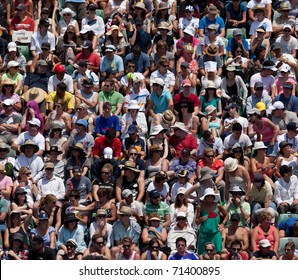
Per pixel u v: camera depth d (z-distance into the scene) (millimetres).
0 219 78000
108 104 83625
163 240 76250
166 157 81750
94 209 77875
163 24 90625
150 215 76500
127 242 74062
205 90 86438
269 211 76438
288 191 79688
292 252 74625
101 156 81562
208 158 80188
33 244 74312
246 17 94062
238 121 84125
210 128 84375
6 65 88812
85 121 82250
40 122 83875
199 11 94000
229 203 77688
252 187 79312
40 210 77562
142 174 79625
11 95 85688
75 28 91875
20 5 92250
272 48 90375
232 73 87438
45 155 82812
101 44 92125
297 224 76688
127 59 88875
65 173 80812
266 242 74688
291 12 94312
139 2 92625
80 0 93562
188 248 76062
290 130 83438
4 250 76188
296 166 81500
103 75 88812
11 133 84000
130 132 82062
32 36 90688
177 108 85250
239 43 90188
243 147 82625
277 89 88062
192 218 77500
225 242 76625
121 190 79125
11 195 78875
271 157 83438
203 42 91000
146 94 86375
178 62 88812
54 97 85562
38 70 87312
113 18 91562
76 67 88125
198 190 78562
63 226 76250
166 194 78875
